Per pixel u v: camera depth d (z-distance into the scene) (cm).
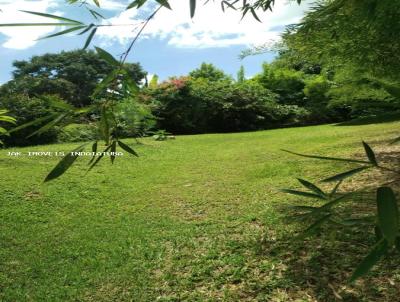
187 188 575
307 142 924
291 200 469
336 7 213
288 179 572
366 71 466
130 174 668
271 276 297
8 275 334
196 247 362
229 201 498
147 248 368
